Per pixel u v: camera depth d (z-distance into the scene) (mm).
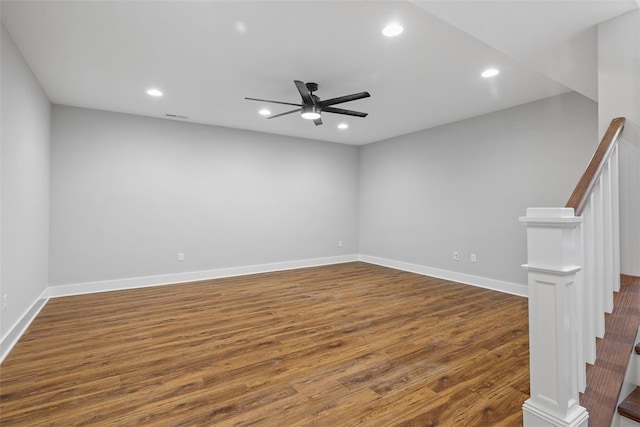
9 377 2209
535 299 1390
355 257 6941
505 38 2225
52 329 3084
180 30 2498
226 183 5449
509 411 1825
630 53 1921
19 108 2828
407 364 2383
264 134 5816
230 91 3773
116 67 3143
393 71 3219
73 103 4199
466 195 4883
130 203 4699
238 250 5574
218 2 2156
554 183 3920
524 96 3910
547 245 1342
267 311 3619
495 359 2459
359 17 2320
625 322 1660
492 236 4555
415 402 1916
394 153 6129
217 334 2965
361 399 1947
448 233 5156
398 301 3992
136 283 4734
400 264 6027
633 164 1910
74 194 4332
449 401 1923
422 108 4383
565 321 1302
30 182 3234
